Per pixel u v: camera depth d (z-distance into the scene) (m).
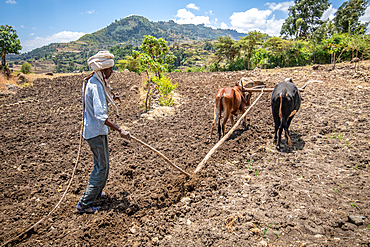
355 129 6.70
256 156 5.59
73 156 5.88
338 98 10.07
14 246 3.05
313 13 49.62
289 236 3.15
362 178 4.38
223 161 5.54
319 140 6.25
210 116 9.02
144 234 3.37
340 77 14.80
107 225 3.51
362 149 5.50
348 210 3.54
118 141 6.75
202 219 3.67
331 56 29.34
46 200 4.04
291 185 4.35
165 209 3.91
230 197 4.19
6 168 5.25
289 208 3.71
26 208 3.85
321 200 3.83
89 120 3.59
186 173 4.56
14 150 6.22
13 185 4.58
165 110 9.63
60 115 9.66
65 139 7.07
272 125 7.71
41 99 12.34
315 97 10.35
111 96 3.91
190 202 4.14
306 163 5.16
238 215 3.59
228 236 3.24
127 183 4.73
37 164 5.49
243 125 7.45
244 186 4.45
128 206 3.93
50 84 16.12
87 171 5.10
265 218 3.51
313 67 19.44
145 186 4.59
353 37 18.30
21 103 11.50
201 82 16.12
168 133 7.43
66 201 4.02
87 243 3.15
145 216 3.77
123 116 9.34
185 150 6.15
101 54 3.56
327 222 3.32
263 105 10.07
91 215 3.71
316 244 2.95
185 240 3.24
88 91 3.56
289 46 35.59
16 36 18.25
